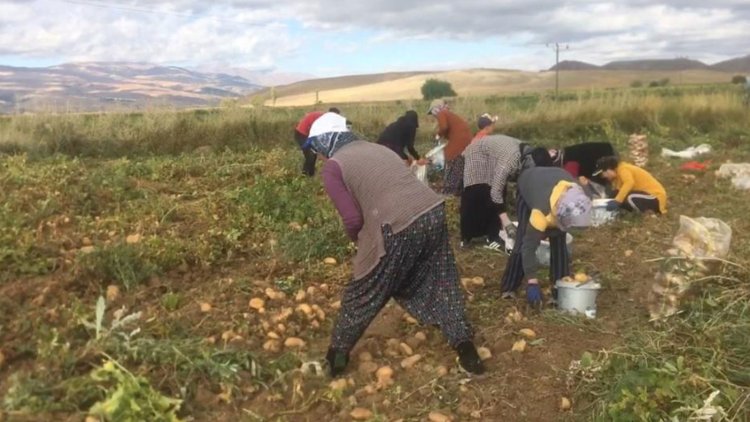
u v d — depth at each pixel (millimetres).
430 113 9211
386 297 4340
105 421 3449
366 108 19438
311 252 6691
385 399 4164
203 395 3941
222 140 15305
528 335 5082
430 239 4266
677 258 5391
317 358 4578
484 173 7227
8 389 3809
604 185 9141
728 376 4074
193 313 5020
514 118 19375
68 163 10383
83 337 4438
